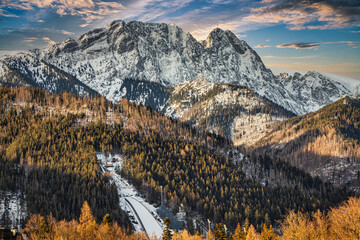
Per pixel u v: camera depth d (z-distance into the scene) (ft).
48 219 547.08
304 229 333.42
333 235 312.50
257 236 477.77
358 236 296.92
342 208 336.49
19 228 550.36
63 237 444.96
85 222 495.41
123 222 604.08
